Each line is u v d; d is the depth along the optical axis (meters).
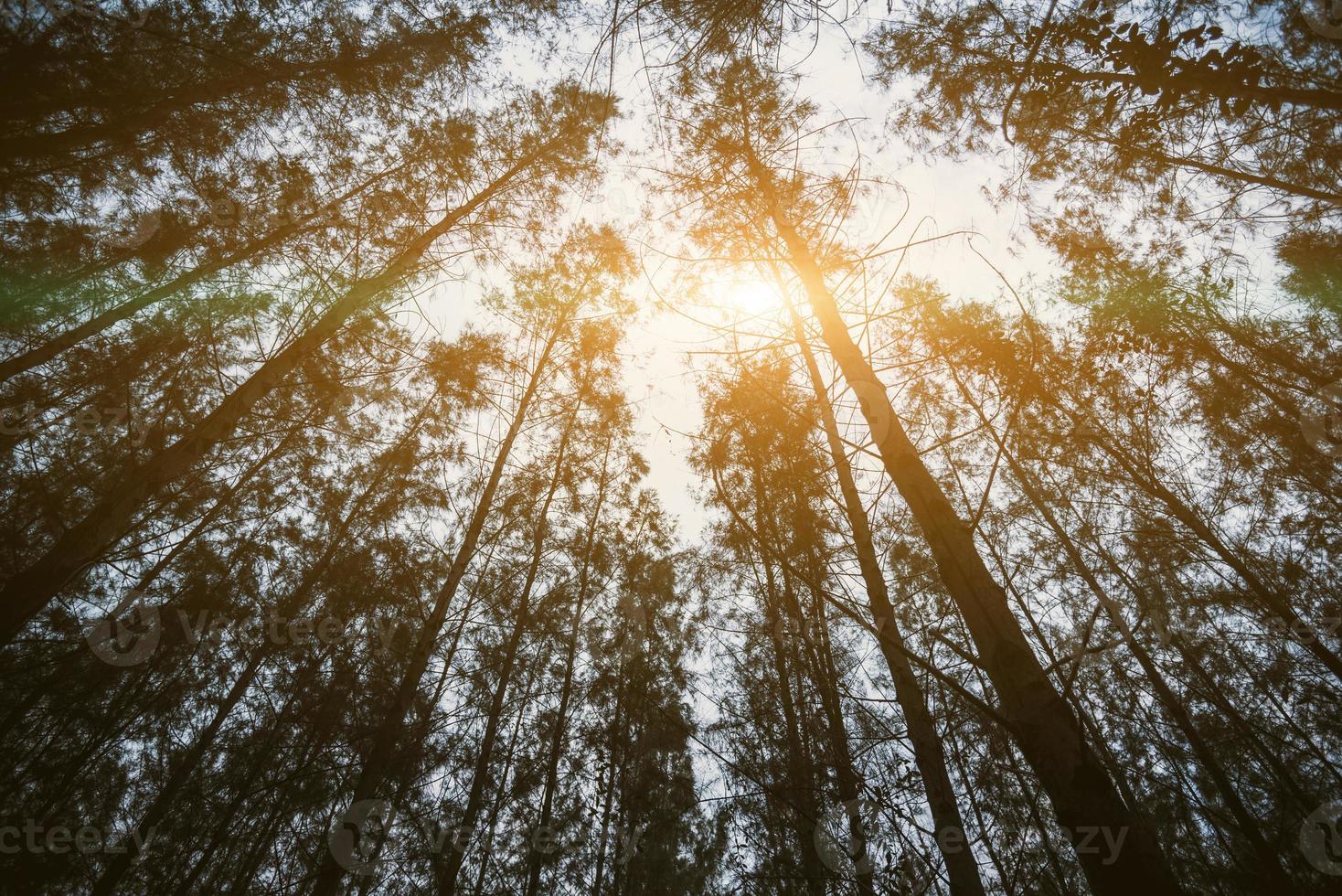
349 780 6.28
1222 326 5.50
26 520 4.71
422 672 5.74
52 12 3.84
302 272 5.52
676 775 7.60
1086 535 6.60
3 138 3.89
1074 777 1.92
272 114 5.24
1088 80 3.79
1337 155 4.07
